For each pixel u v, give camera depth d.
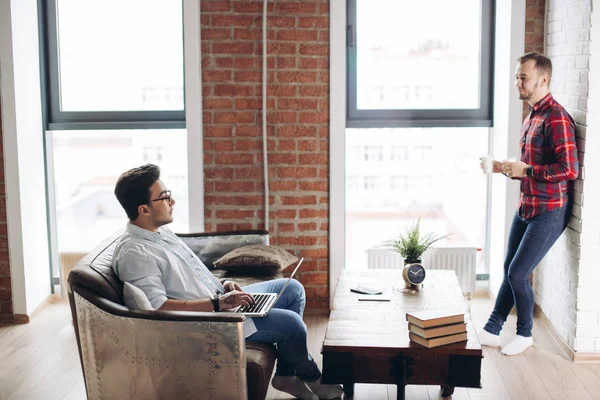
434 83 5.24
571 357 4.29
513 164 4.18
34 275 5.10
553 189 4.20
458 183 5.35
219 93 4.96
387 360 3.24
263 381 3.25
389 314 3.61
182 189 5.35
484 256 5.43
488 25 5.16
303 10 4.88
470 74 5.24
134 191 3.39
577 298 4.20
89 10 5.20
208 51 4.93
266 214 5.06
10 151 4.87
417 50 5.21
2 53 4.79
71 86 5.28
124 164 5.35
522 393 3.87
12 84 4.82
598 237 4.16
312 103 4.96
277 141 5.00
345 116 4.98
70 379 4.09
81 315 3.24
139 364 3.21
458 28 5.19
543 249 4.27
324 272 5.14
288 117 4.98
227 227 5.11
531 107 4.25
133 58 5.24
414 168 5.34
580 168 4.18
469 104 5.27
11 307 4.98
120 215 5.42
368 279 4.16
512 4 4.83
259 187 5.06
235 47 4.92
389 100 5.25
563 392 3.88
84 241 5.45
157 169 3.47
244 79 4.95
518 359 4.31
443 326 3.22
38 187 5.15
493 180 5.27
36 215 5.12
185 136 5.30
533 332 4.76
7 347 4.56
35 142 5.11
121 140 5.32
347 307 3.71
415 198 5.38
